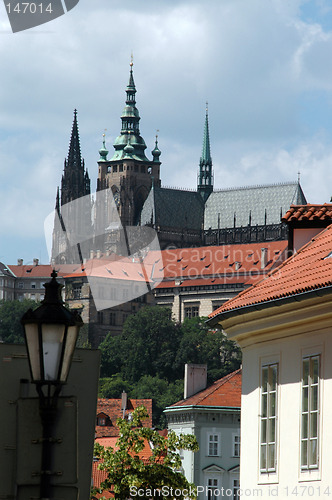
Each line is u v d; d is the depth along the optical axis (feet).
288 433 142.41
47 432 74.59
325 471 130.41
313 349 137.90
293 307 139.23
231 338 160.97
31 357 73.56
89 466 81.51
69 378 82.38
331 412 130.62
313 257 150.30
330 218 173.17
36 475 74.43
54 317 73.56
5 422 79.87
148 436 287.48
